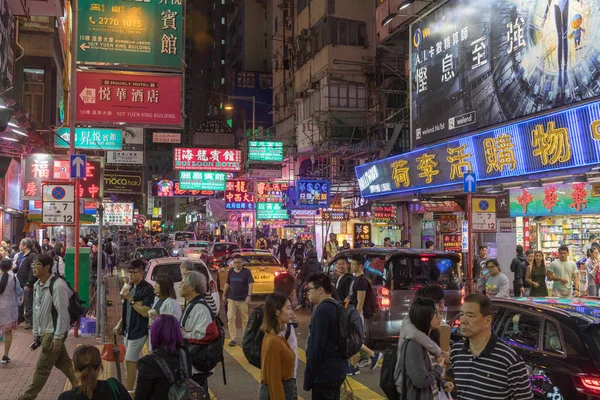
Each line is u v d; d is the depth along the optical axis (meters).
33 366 9.98
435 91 20.86
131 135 34.03
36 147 23.20
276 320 5.15
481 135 17.28
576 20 14.34
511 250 20.19
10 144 19.62
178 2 19.06
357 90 40.38
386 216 25.89
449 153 18.95
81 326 13.52
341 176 35.44
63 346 7.64
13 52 18.81
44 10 18.45
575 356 5.68
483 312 3.91
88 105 18.41
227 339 13.16
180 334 4.87
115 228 57.81
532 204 17.53
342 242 31.31
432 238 24.73
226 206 37.09
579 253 17.33
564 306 6.39
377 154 34.41
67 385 8.77
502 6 17.16
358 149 33.84
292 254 27.02
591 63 13.89
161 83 18.86
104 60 18.50
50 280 7.47
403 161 21.91
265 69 70.31
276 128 52.06
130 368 7.70
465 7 19.06
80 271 13.99
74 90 15.09
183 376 4.77
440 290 5.64
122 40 18.66
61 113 28.39
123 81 18.66
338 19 40.69
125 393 4.27
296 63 46.81
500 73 17.30
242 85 67.94
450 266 11.13
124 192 38.72
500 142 16.52
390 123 34.50
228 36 81.00
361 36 41.06
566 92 14.67
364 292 9.42
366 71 40.31
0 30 15.98
